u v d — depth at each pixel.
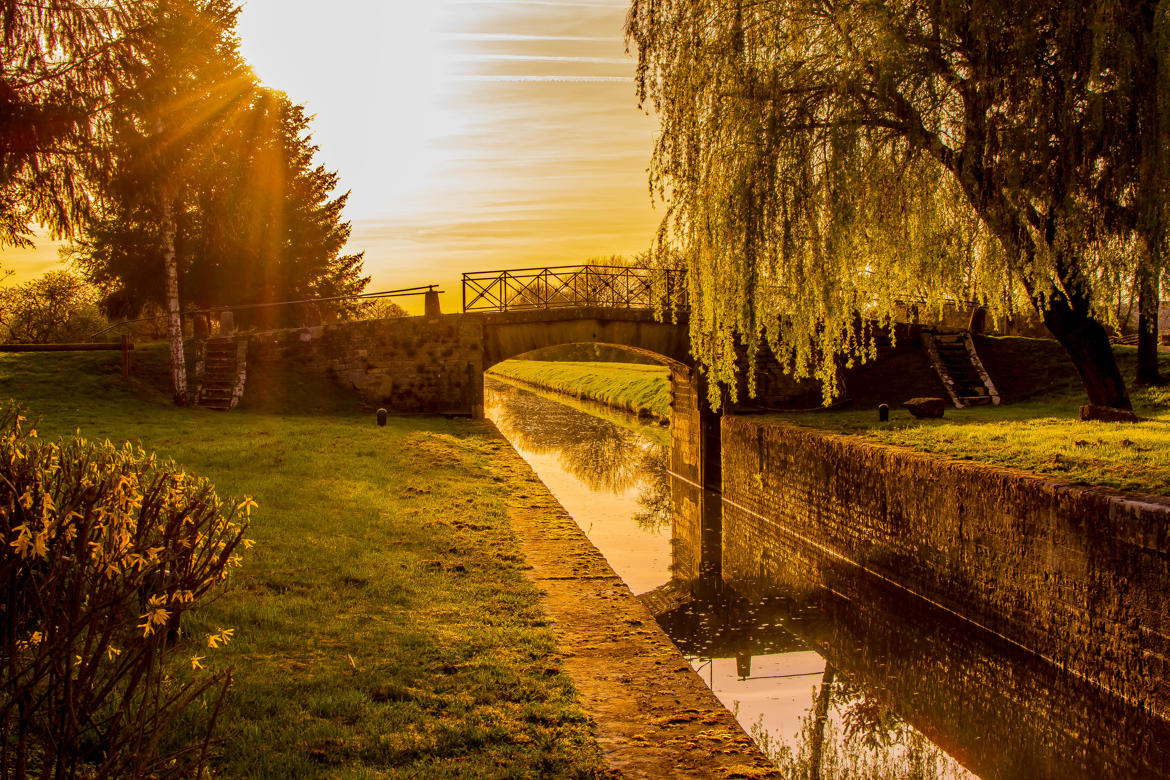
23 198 11.48
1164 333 25.77
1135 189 11.20
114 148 11.91
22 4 10.59
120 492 3.58
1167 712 8.41
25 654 3.78
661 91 15.67
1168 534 8.50
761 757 5.20
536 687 6.10
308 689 5.71
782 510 18.62
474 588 8.54
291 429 18.91
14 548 3.28
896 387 24.00
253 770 4.59
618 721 5.68
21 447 3.74
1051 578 10.29
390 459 15.91
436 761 4.89
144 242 29.77
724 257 15.21
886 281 14.90
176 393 21.86
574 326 24.53
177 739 4.75
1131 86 10.87
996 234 12.72
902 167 13.51
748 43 14.41
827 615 13.92
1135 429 14.09
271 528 10.14
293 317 34.78
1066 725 9.65
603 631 7.50
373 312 40.59
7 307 36.00
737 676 11.15
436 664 6.41
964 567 12.09
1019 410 19.98
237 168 24.27
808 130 14.23
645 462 28.69
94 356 24.58
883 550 14.29
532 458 28.94
